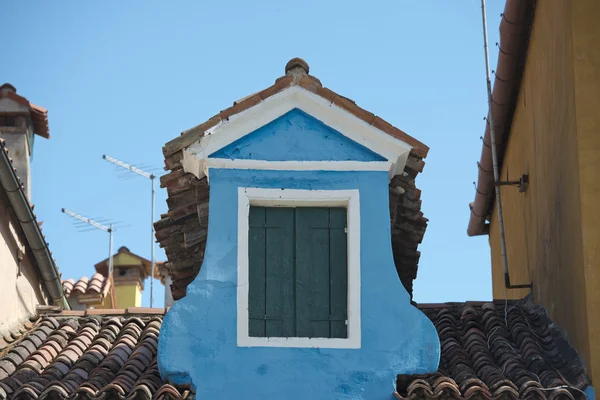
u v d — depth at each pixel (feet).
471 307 50.31
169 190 45.32
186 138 43.19
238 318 41.70
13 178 48.67
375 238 42.73
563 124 46.80
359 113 43.55
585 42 45.52
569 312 45.62
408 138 43.45
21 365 45.52
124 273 91.15
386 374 41.24
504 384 40.75
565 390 40.91
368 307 41.98
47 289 56.65
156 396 40.42
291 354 41.37
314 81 43.62
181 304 41.75
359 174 43.39
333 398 40.91
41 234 52.54
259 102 43.50
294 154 43.42
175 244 48.01
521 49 53.42
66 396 41.11
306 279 42.68
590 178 44.34
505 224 60.49
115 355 45.98
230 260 42.32
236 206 42.93
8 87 67.46
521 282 56.18
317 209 43.47
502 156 59.21
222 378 41.04
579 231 44.27
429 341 41.65
